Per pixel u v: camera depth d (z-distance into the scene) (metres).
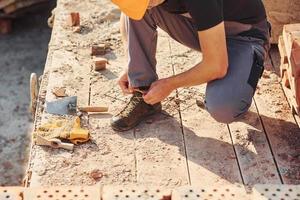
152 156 3.57
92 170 3.48
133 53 3.61
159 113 3.85
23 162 5.05
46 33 7.07
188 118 3.82
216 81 3.48
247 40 3.53
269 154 3.58
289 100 3.83
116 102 3.95
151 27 3.57
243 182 3.41
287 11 4.30
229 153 3.58
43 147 3.60
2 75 6.25
